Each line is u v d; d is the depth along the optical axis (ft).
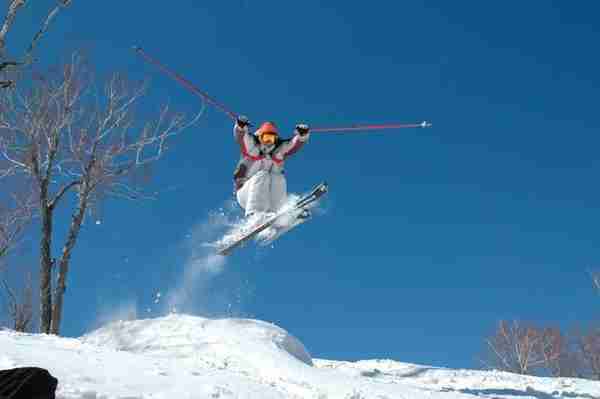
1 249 79.00
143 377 32.35
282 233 49.52
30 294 83.51
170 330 58.03
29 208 79.61
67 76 72.90
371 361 81.15
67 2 27.78
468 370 76.13
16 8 26.84
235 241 50.42
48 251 71.72
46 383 21.29
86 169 73.05
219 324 57.72
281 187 48.47
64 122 72.74
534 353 129.70
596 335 129.80
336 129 49.01
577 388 66.18
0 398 20.16
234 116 48.55
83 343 42.37
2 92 69.10
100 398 27.20
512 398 58.80
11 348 34.22
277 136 47.75
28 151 71.36
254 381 37.22
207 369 38.22
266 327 58.08
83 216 73.05
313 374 45.50
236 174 48.93
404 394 43.80
